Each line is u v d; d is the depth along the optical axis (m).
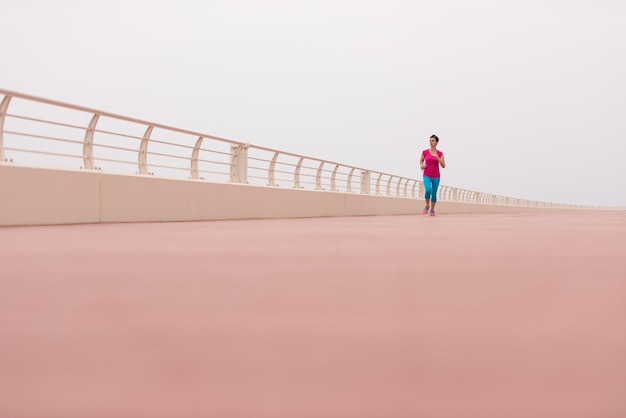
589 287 3.80
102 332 2.62
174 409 1.69
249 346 2.38
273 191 17.98
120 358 2.22
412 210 31.59
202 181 14.66
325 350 2.32
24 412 1.68
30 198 10.08
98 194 11.50
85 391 1.85
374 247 6.43
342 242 7.10
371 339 2.49
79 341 2.47
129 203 12.30
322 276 4.22
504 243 7.04
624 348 2.34
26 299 3.37
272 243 6.89
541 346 2.37
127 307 3.16
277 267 4.70
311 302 3.29
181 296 3.46
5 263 4.89
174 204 13.70
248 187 16.64
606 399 1.76
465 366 2.10
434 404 1.71
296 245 6.63
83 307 3.15
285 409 1.68
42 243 6.72
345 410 1.67
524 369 2.06
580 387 1.87
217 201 15.27
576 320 2.85
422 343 2.42
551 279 4.13
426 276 4.24
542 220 16.00
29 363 2.16
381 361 2.16
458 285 3.85
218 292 3.58
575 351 2.29
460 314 2.98
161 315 2.96
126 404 1.74
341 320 2.85
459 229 10.31
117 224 11.44
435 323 2.79
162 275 4.25
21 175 9.89
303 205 19.86
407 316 2.94
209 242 6.97
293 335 2.56
